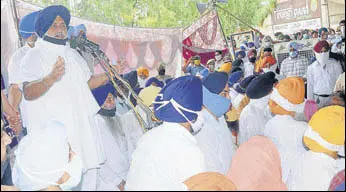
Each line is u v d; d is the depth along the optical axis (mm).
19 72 2500
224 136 2436
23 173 1563
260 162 1552
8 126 2402
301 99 2525
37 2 2746
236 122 3203
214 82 2471
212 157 2207
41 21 2543
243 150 1626
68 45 2826
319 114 1735
